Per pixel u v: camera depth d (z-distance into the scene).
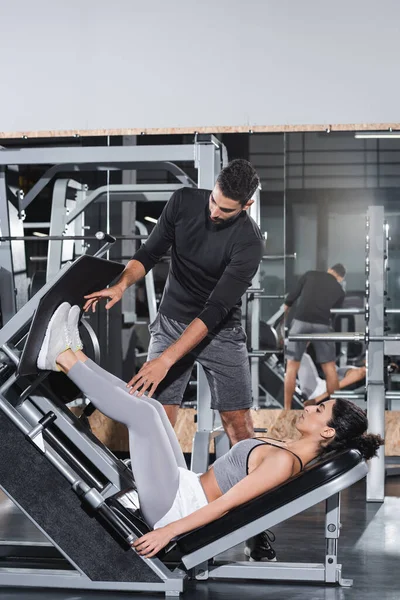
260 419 5.98
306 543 3.63
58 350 2.71
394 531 3.90
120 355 6.02
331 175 5.93
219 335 3.44
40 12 6.13
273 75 5.93
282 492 2.70
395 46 5.83
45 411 2.85
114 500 2.71
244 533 2.72
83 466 2.92
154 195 5.52
